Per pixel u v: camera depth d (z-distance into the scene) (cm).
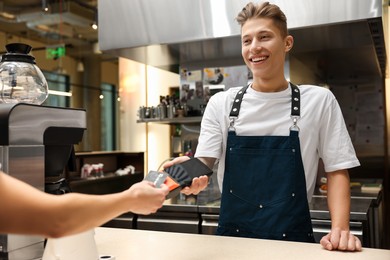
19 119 109
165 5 290
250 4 170
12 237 111
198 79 365
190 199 290
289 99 170
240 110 174
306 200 165
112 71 977
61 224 76
